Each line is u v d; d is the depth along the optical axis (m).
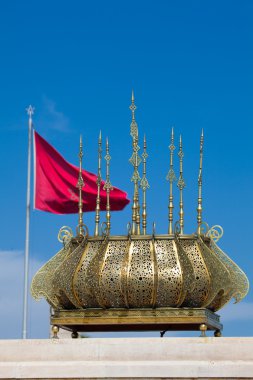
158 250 35.88
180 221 37.22
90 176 46.25
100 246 36.22
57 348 33.12
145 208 37.41
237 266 37.31
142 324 35.84
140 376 31.86
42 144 47.25
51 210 46.88
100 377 32.03
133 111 38.41
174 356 32.50
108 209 37.34
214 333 37.12
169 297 35.22
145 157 38.00
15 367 32.41
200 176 37.75
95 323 35.47
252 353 32.25
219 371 31.61
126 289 35.22
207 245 37.31
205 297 35.62
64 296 36.31
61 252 37.34
